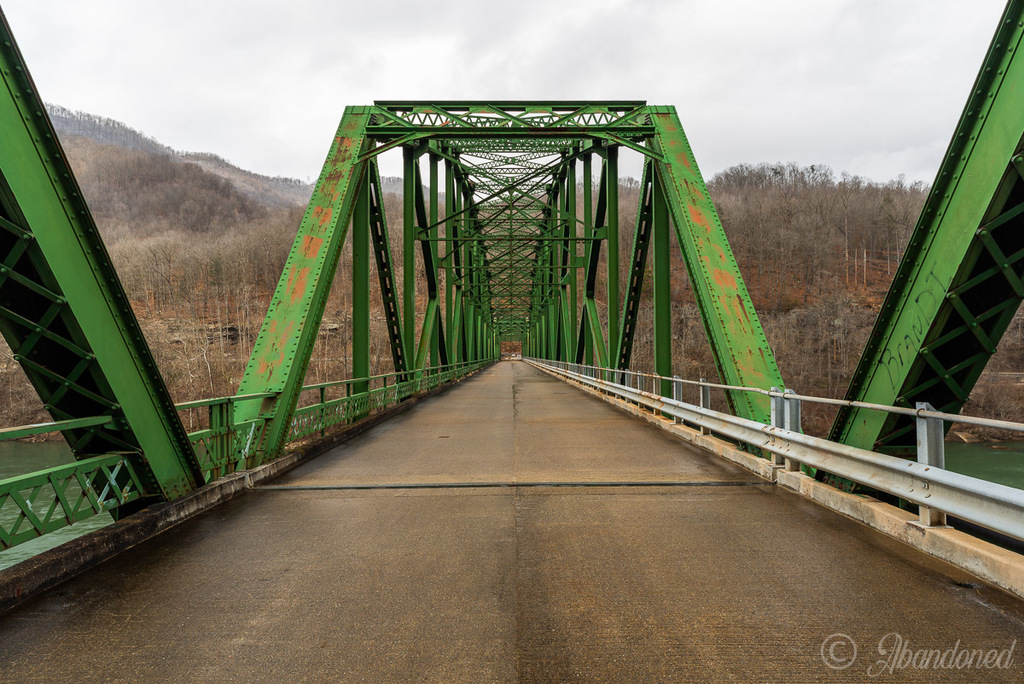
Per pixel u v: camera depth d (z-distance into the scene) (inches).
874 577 150.2
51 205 161.9
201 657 112.9
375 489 265.0
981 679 101.2
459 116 650.8
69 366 190.9
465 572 157.3
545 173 1091.9
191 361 2682.1
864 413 217.5
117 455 188.2
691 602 135.5
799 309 3277.6
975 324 180.5
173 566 165.9
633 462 327.6
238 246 4736.7
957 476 158.1
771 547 175.5
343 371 2849.4
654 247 593.9
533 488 261.4
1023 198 164.7
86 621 130.0
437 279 1081.4
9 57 150.7
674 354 3009.4
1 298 167.9
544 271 2060.8
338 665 109.0
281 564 166.4
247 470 278.1
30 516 148.5
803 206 4719.5
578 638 118.3
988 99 163.0
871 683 100.7
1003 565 140.6
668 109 589.9
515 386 1222.3
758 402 356.5
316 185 486.6
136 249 4645.7
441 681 103.0
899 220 4247.0
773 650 112.2
